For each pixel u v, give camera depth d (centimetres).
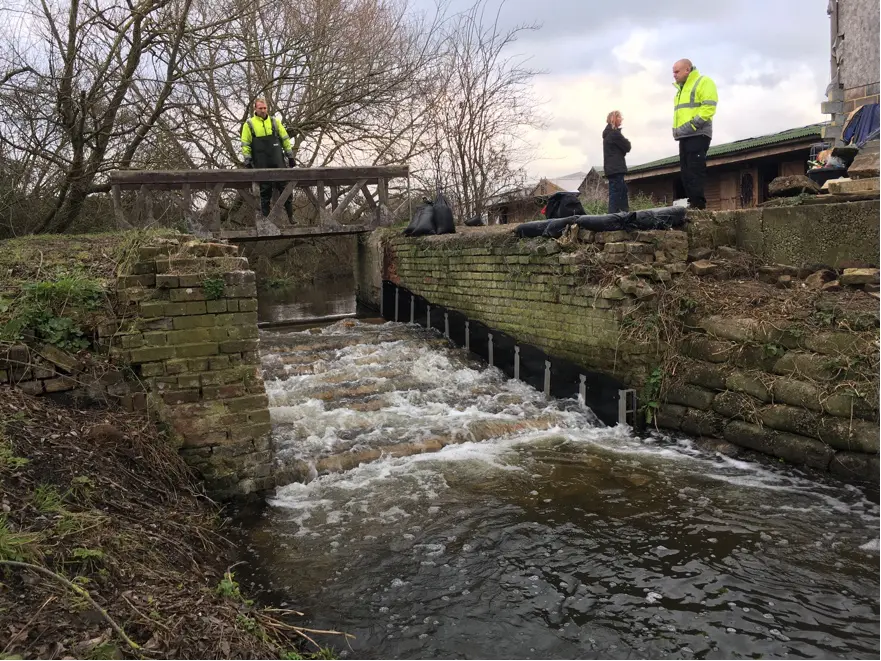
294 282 1981
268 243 1842
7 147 1021
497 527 443
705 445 600
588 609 345
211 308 466
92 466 361
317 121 1450
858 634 318
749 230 714
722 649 310
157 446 433
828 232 632
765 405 561
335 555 407
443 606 350
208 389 468
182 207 970
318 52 1411
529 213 1716
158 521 362
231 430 476
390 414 679
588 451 599
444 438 616
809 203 666
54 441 361
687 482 517
